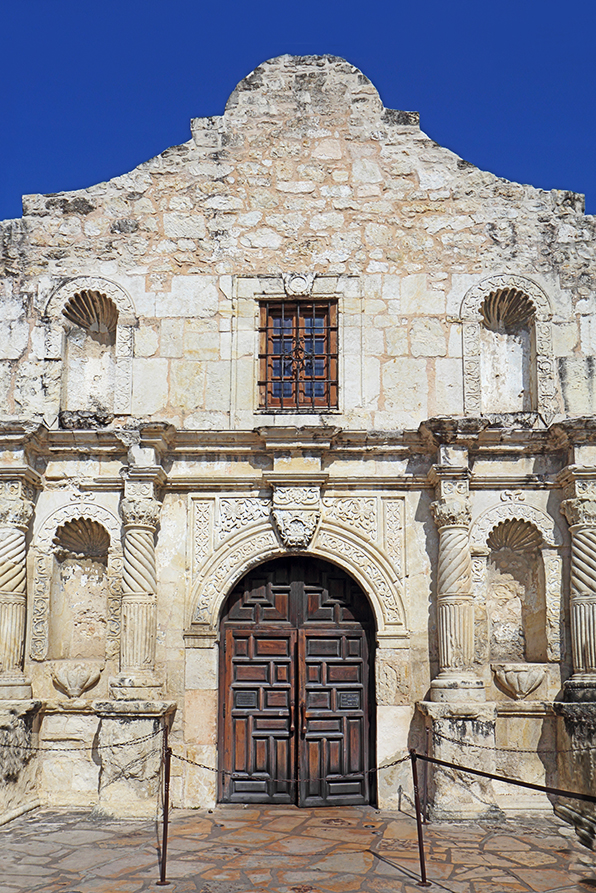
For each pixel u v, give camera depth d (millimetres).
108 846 8414
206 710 10336
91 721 10406
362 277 11281
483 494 10750
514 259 11273
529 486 10695
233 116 11711
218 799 10406
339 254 11344
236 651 10844
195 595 10625
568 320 11109
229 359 11125
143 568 10289
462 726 9562
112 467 10914
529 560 10992
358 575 10656
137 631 10117
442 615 10133
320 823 9406
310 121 11680
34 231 11477
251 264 11352
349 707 10711
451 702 9633
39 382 11117
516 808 9867
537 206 11422
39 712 10375
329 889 7098
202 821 9469
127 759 9633
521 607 10914
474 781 9438
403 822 9445
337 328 11227
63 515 10812
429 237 11367
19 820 9477
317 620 10914
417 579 10609
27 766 9992
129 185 11555
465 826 9227
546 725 10172
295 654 10797
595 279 11195
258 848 8344
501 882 7328
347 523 10781
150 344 11172
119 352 11148
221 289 11289
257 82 11812
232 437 10758
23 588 10422
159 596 10641
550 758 10125
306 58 11859
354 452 10852
